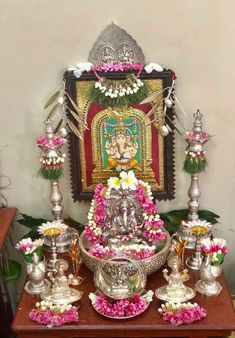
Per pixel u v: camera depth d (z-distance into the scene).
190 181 2.36
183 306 1.86
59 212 2.23
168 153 2.25
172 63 2.15
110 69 2.12
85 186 2.34
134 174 2.25
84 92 2.17
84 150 2.27
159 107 2.19
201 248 2.06
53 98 2.18
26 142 2.31
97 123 2.22
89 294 1.99
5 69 2.18
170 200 2.39
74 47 2.14
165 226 2.32
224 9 2.06
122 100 2.14
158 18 2.08
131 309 1.86
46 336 1.88
